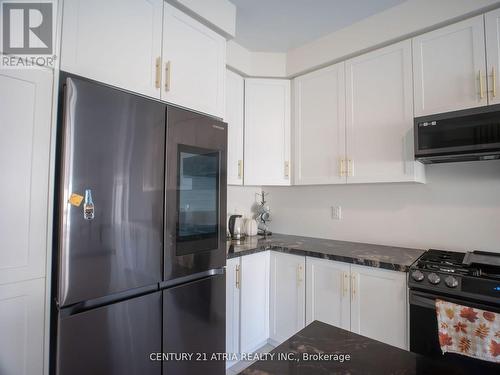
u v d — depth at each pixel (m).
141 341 1.24
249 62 2.42
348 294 1.81
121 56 1.28
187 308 1.44
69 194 1.02
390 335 1.63
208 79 1.70
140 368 1.24
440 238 1.93
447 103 1.67
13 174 0.97
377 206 2.24
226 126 1.68
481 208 1.78
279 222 2.88
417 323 1.47
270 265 2.25
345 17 1.99
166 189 1.34
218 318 1.62
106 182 1.12
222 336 1.64
